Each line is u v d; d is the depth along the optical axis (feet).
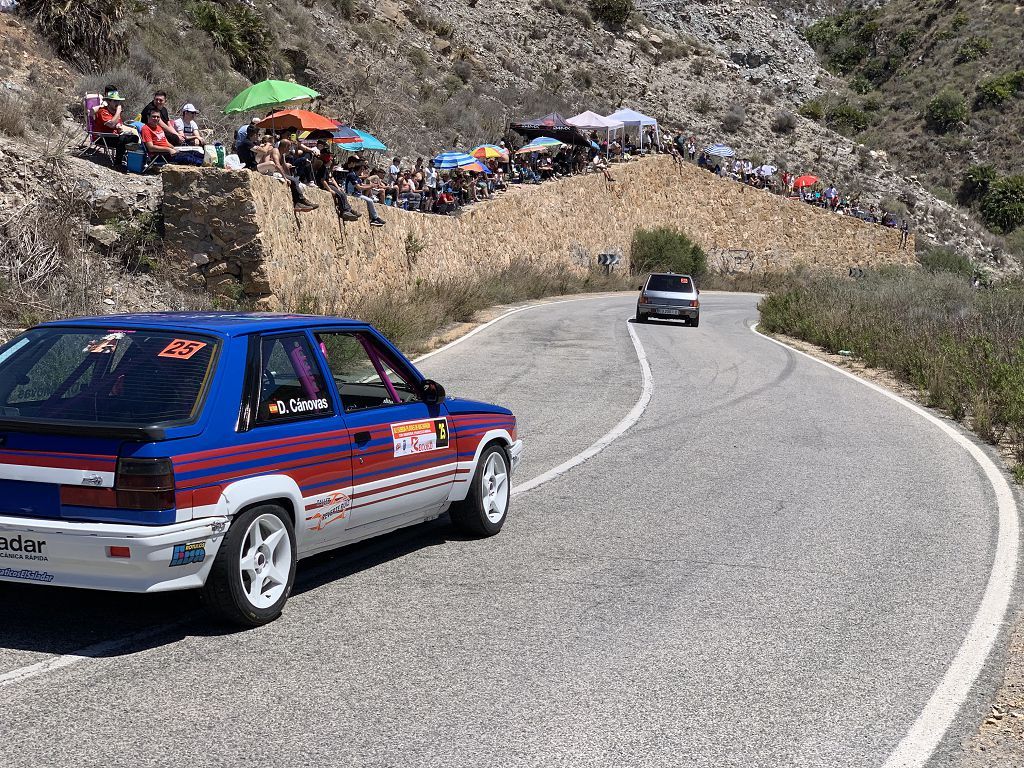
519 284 120.57
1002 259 250.37
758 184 213.25
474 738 14.24
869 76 337.52
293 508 18.69
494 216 123.95
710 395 51.52
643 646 18.07
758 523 27.20
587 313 103.71
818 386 56.18
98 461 16.26
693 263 182.39
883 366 65.57
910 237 226.58
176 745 13.69
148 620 18.63
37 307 45.62
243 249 56.85
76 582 16.58
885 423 44.37
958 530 26.89
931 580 22.50
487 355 65.21
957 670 17.34
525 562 23.12
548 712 15.20
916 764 13.85
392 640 17.99
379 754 13.65
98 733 13.98
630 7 266.16
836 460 36.06
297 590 20.74
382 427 20.97
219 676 16.11
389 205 90.63
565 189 151.33
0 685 15.48
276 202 61.41
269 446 18.06
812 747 14.30
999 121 296.10
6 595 19.72
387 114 141.59
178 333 18.38
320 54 142.92
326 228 70.38
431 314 77.30
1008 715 15.58
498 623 19.04
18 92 66.23
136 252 55.11
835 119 299.58
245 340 18.52
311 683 15.96
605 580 21.91
